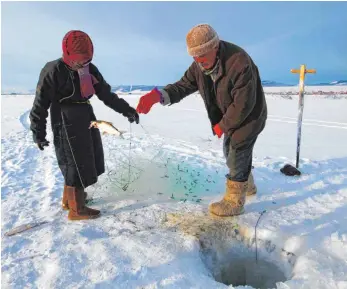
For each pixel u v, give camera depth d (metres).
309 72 4.49
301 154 6.12
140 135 8.42
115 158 5.42
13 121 12.05
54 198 3.93
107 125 3.12
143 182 4.30
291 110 14.30
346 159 5.48
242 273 3.03
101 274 2.46
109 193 4.00
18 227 3.15
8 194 4.10
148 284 2.36
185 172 4.66
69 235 3.01
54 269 2.51
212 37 2.62
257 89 2.96
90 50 2.89
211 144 7.32
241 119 2.83
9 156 6.16
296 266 2.60
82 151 3.17
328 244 2.81
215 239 3.05
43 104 2.96
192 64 3.26
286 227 3.04
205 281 2.46
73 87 3.01
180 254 2.73
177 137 8.30
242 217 3.28
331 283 2.29
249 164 3.24
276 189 4.03
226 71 2.75
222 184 4.29
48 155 6.24
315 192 3.92
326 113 12.93
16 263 2.61
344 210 3.44
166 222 3.26
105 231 3.10
